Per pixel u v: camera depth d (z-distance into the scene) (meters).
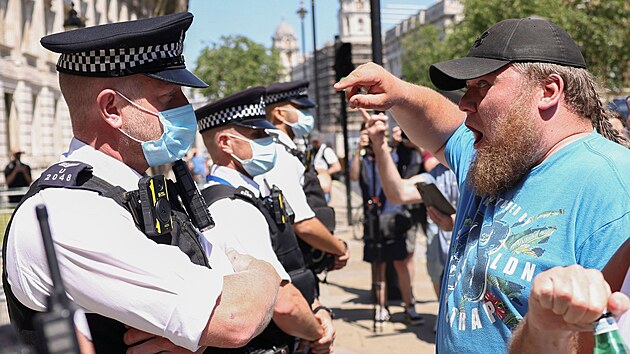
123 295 1.88
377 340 6.38
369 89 2.84
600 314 1.39
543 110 2.10
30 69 25.30
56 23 28.27
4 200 11.21
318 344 3.27
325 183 7.85
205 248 2.30
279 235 3.27
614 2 25.53
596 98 2.18
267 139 3.50
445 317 2.26
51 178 1.98
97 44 2.04
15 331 1.10
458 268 2.25
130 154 2.15
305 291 3.33
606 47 25.58
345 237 14.20
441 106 2.89
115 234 1.91
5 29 23.73
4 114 22.81
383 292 6.95
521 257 2.00
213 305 1.96
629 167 1.93
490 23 27.59
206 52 49.16
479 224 2.23
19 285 1.91
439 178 5.57
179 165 2.36
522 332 1.63
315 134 9.79
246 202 3.06
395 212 6.82
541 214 2.01
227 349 2.54
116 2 36.16
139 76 2.11
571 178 1.98
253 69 49.53
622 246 1.79
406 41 55.94
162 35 2.10
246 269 2.28
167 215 2.04
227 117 3.42
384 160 5.05
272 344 2.92
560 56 2.11
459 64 2.17
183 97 2.22
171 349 2.00
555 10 26.19
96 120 2.11
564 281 1.41
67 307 1.08
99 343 1.99
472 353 2.09
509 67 2.12
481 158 2.18
